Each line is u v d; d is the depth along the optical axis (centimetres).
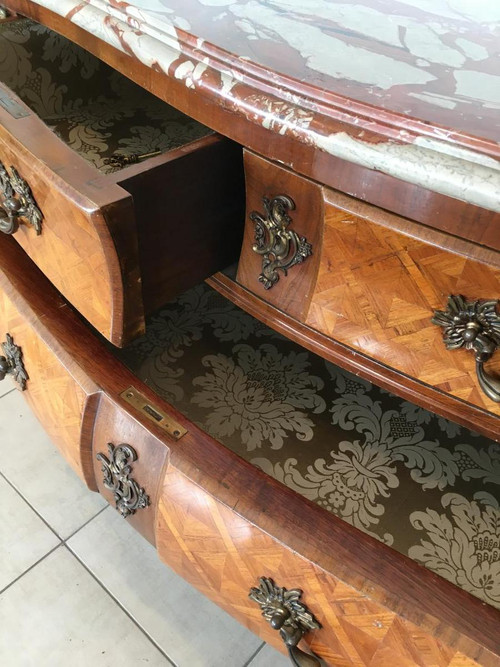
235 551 51
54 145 50
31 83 72
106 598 76
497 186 32
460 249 38
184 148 50
